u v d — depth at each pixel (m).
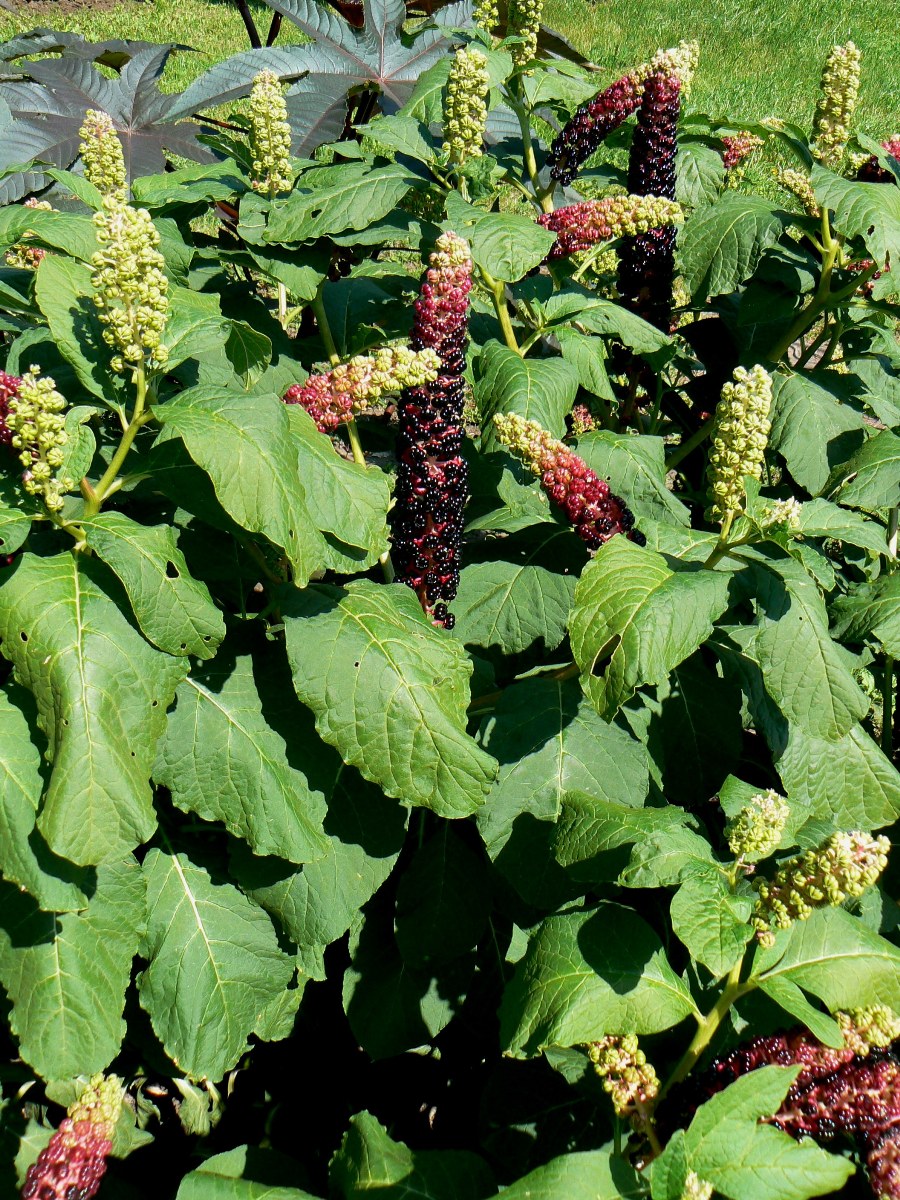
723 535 1.13
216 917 1.16
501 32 1.65
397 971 1.25
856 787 1.21
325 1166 1.25
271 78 1.30
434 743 1.10
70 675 1.03
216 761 1.12
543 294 1.37
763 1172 0.96
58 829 1.01
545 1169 1.00
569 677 1.23
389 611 1.14
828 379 1.45
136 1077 1.26
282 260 1.32
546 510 1.30
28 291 1.22
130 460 1.13
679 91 1.35
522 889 1.17
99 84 1.59
